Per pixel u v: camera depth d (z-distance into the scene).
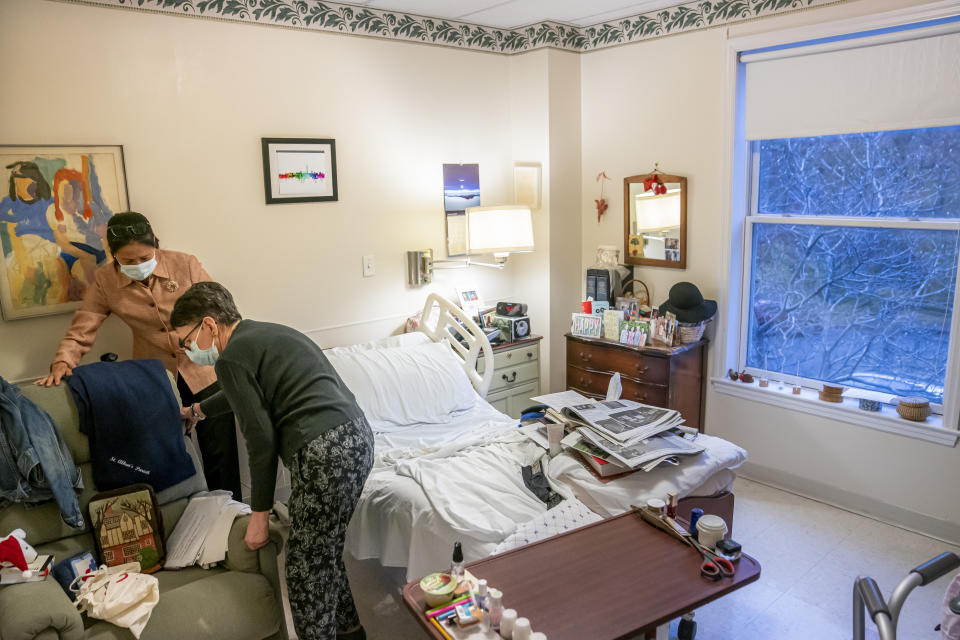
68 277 2.59
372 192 3.43
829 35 2.84
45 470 1.85
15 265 2.48
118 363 2.12
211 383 2.69
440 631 1.43
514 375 3.77
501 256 3.80
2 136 2.40
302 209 3.20
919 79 2.65
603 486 2.16
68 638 1.61
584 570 1.63
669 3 3.29
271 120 3.04
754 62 3.12
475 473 2.29
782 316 3.33
